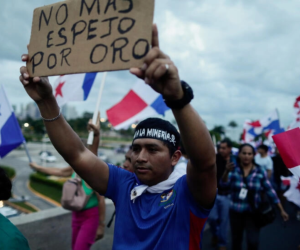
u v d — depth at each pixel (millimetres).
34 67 1394
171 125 1609
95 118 2818
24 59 1419
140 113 4688
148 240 1438
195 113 1189
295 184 3090
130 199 1604
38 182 24328
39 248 3412
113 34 1168
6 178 1744
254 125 9281
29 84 1495
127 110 4766
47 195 19984
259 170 3732
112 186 1725
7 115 3275
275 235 5723
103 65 1164
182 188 1478
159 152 1517
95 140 2785
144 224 1483
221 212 4449
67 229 3738
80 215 3223
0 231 1451
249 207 3643
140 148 1557
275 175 7324
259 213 3604
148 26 1089
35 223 3391
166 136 1539
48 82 1488
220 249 4434
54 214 3637
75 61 1249
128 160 3033
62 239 3666
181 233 1411
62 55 1301
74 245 3242
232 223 3840
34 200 18406
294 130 2252
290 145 2225
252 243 3617
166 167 1545
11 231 1482
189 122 1172
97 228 3260
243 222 3762
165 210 1471
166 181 1551
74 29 1291
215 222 4738
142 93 4762
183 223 1419
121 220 1578
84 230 3162
